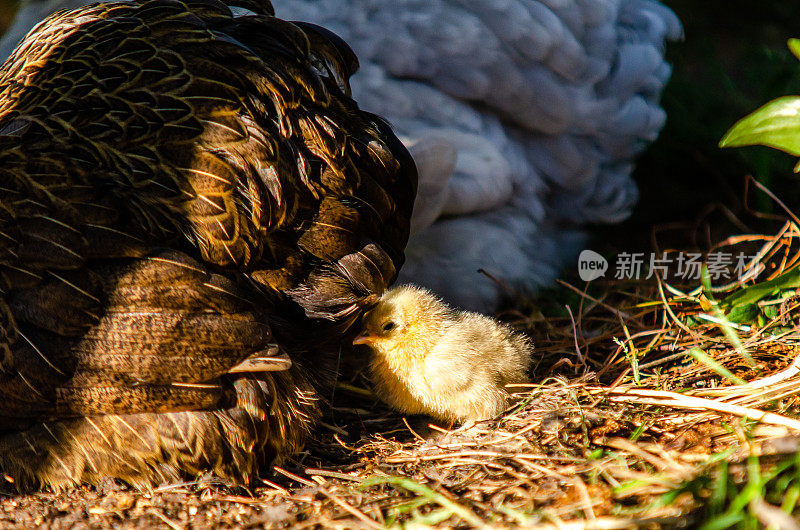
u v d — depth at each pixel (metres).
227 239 2.39
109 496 2.38
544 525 2.35
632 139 2.63
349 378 2.52
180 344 2.38
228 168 2.40
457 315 2.50
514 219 2.60
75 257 2.38
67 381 2.37
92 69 2.41
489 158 2.57
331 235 2.42
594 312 2.57
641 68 2.62
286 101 2.41
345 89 2.46
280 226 2.41
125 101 2.40
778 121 2.45
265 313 2.40
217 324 2.38
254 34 2.44
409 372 2.46
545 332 2.55
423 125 2.57
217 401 2.38
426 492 2.38
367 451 2.44
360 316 2.45
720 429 2.40
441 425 2.47
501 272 2.58
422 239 2.57
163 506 2.38
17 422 2.38
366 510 2.38
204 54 2.41
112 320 2.37
